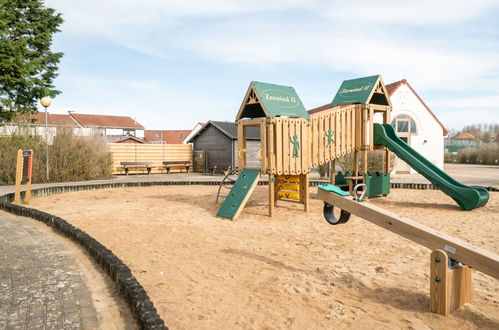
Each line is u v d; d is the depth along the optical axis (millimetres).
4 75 28844
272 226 8039
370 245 6277
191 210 10000
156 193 14125
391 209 10547
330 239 6750
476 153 49250
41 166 18594
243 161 10234
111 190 15211
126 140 45094
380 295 4078
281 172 9391
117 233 7082
